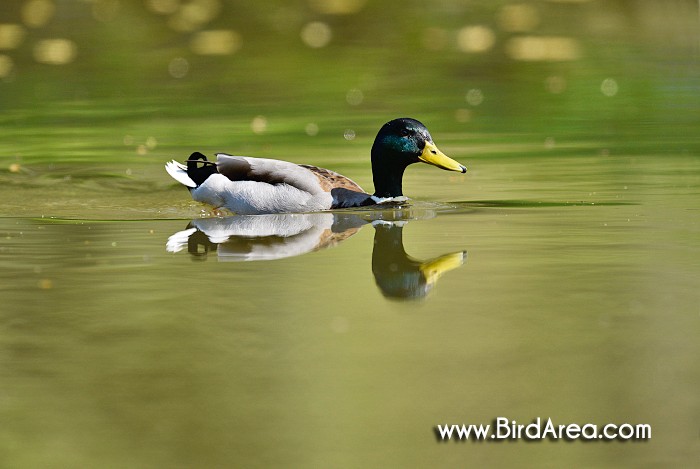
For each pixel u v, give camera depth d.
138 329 9.52
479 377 8.46
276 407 7.91
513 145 19.59
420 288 10.83
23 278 11.16
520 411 7.89
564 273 11.30
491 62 27.22
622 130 20.66
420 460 7.19
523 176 17.12
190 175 15.87
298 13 32.25
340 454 7.23
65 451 7.21
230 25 31.28
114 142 19.78
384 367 8.65
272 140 19.94
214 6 32.91
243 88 24.89
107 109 22.89
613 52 28.06
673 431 7.65
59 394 8.12
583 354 8.91
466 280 11.11
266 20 31.64
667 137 19.95
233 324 9.66
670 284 10.83
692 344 9.12
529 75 25.88
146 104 23.36
